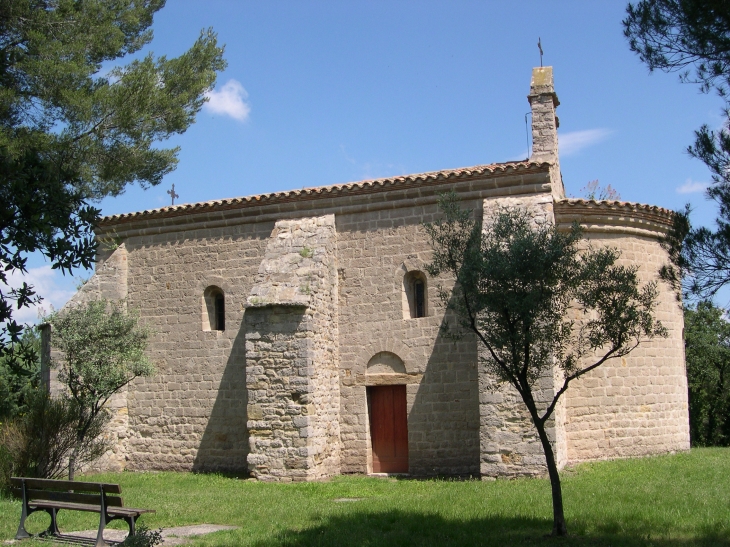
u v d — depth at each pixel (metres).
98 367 17.69
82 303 19.41
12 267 8.14
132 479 18.89
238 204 20.47
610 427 17.80
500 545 9.83
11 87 16.58
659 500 12.27
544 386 15.69
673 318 18.98
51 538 11.18
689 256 10.55
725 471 15.44
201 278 21.11
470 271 10.47
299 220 19.72
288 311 17.91
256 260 20.44
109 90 18.03
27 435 16.08
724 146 10.30
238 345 20.34
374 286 18.94
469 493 14.10
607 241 18.17
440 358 17.98
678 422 18.86
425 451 17.84
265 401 17.80
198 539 10.70
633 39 11.23
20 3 16.41
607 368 17.94
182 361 21.06
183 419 20.83
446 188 18.30
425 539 10.29
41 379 21.38
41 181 8.38
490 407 16.11
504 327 10.32
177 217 21.42
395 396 18.73
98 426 18.36
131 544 9.64
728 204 10.43
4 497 14.90
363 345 18.86
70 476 17.11
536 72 21.02
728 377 31.94
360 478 17.59
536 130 20.47
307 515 12.45
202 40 20.52
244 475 18.98
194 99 19.98
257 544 10.21
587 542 9.84
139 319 21.73
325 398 18.27
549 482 14.73
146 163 19.06
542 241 10.41
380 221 19.09
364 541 10.29
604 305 10.30
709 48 10.66
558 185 20.86
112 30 18.31
